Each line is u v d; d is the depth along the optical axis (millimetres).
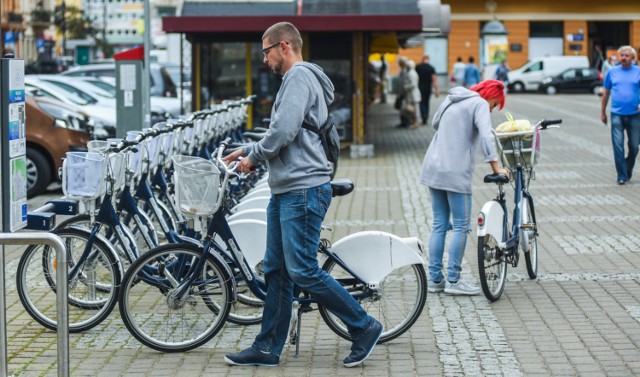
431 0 30312
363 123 27047
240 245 9320
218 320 8789
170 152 11727
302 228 8141
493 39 72188
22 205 7336
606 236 14320
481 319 9836
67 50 95000
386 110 49438
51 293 9531
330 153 8281
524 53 77375
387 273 8766
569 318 9836
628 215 16141
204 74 27484
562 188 19578
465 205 10812
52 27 107375
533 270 11602
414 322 8992
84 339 9180
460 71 58062
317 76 8141
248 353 8391
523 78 68625
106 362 8516
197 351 8828
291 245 8148
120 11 121312
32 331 9500
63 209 9242
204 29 26203
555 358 8492
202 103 27531
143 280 8781
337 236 14672
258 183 12711
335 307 8289
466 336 9227
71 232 9266
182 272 8758
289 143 8109
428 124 39875
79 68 39031
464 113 10758
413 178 21922
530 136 11312
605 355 8562
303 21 26062
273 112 8102
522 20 77125
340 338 9273
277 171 8141
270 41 8195
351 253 8766
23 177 7355
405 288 8969
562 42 77812
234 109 16281
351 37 26969
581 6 77062
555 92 68188
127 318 8703
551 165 23734
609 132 33375
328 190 8227
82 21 91500
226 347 8938
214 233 8719
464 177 10758
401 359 8539
